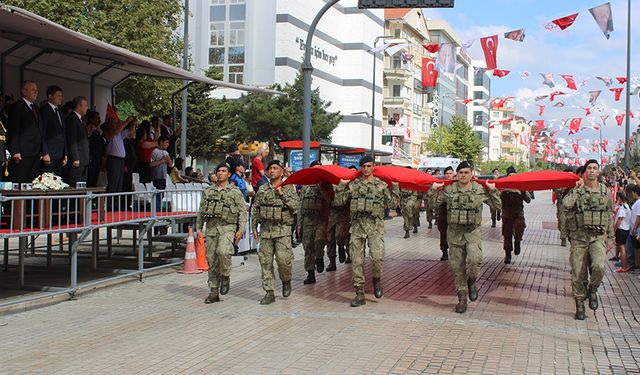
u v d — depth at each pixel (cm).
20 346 755
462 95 9919
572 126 4181
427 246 1812
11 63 1357
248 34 5116
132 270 1280
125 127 1420
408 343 764
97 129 1346
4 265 1315
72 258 1040
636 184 1352
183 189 1398
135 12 2734
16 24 1027
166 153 1502
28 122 1105
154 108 3058
